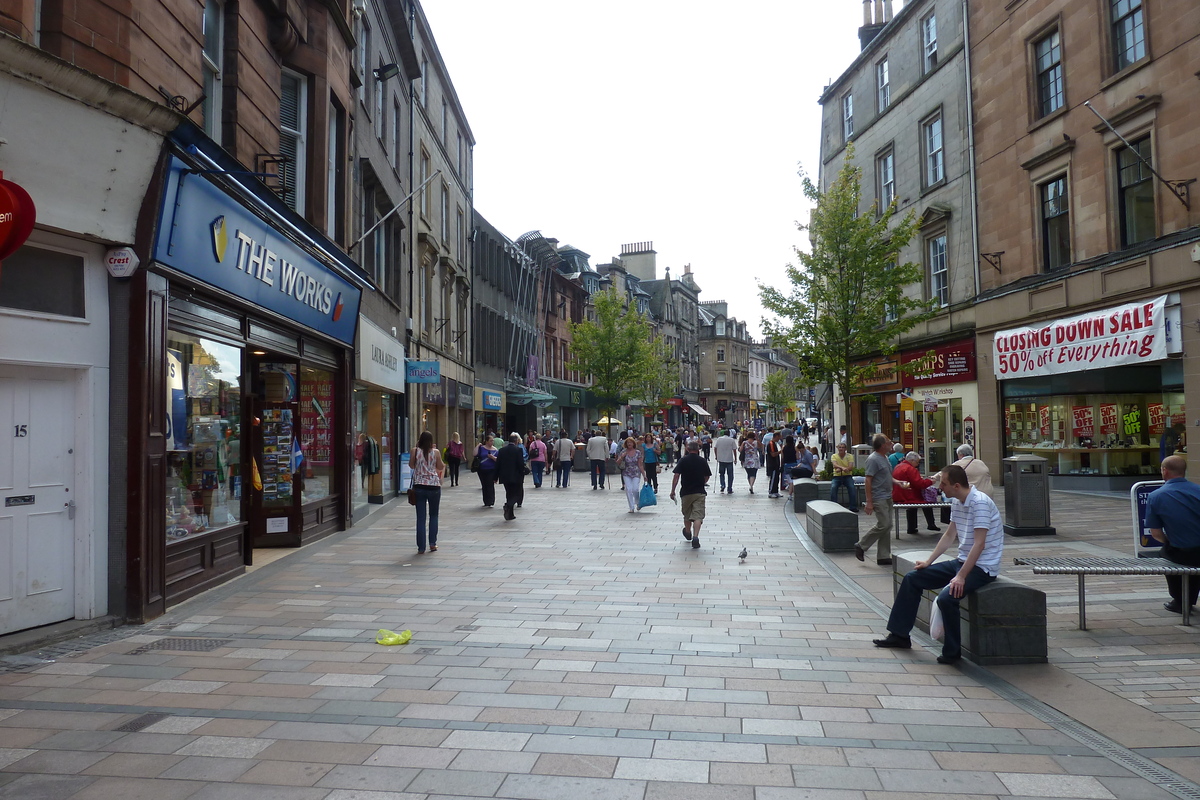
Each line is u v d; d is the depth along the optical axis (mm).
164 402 7539
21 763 4066
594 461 23078
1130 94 16344
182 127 7184
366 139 16719
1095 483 18047
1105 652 6125
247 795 3723
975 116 21750
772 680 5484
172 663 5871
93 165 6590
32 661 5895
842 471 15812
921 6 24891
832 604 7953
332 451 14047
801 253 19859
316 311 12203
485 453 17719
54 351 6668
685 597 8266
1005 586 5871
